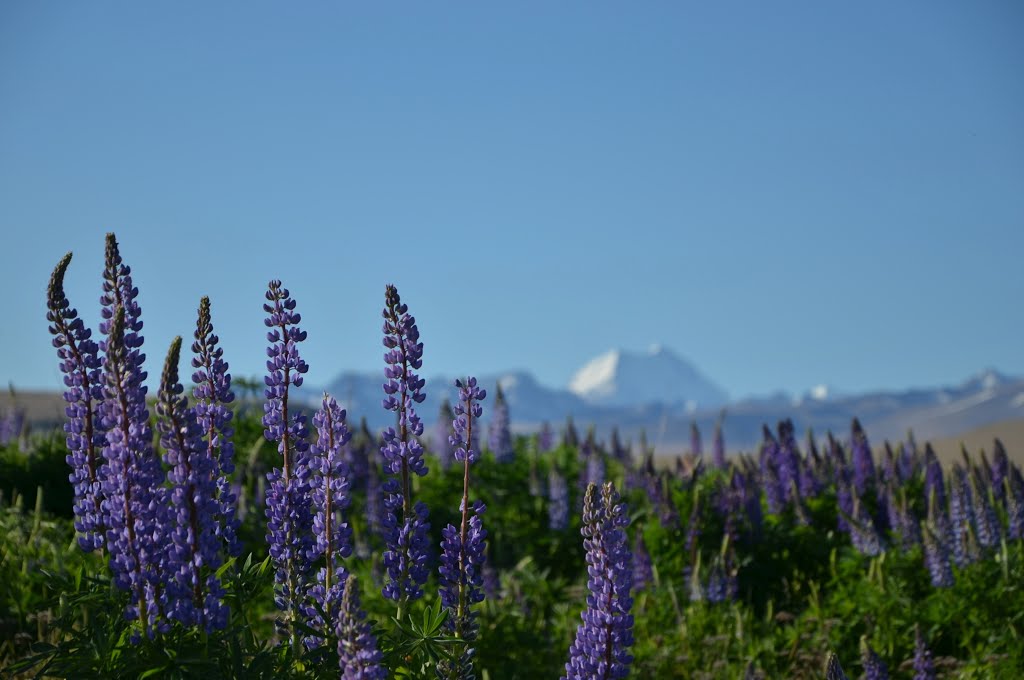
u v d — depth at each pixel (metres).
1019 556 22.67
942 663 19.80
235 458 25.39
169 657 9.84
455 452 12.49
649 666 20.77
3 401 38.03
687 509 26.66
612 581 11.41
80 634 10.29
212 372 11.51
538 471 29.66
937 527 22.44
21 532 21.39
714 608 23.06
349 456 27.28
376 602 20.50
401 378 12.09
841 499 26.42
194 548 10.19
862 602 21.69
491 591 22.17
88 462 11.73
